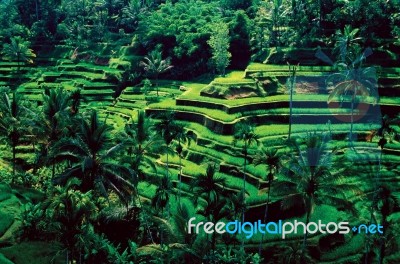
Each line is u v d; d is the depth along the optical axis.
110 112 72.12
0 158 53.72
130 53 91.56
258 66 69.00
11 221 32.25
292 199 27.73
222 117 54.72
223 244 35.09
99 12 109.38
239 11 82.94
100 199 37.59
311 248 35.31
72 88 82.69
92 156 30.70
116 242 32.47
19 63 95.50
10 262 26.53
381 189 32.84
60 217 24.66
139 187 46.66
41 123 42.59
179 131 39.72
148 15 100.81
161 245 27.67
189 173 46.44
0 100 49.00
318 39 72.81
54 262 28.23
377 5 70.94
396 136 47.56
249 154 47.19
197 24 87.62
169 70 85.69
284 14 77.81
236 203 34.16
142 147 39.44
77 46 99.75
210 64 80.69
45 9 109.31
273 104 58.06
